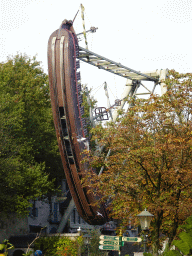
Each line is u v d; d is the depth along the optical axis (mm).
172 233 28812
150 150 29891
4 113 49688
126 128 32188
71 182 48938
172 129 30797
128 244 64938
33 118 56969
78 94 46219
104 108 60281
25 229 59875
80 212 52906
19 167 49125
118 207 32219
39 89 58344
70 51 45031
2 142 47000
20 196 49750
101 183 32906
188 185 29344
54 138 60094
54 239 51969
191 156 29828
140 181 31703
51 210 68938
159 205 28469
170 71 31703
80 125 46312
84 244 52781
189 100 30391
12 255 51844
